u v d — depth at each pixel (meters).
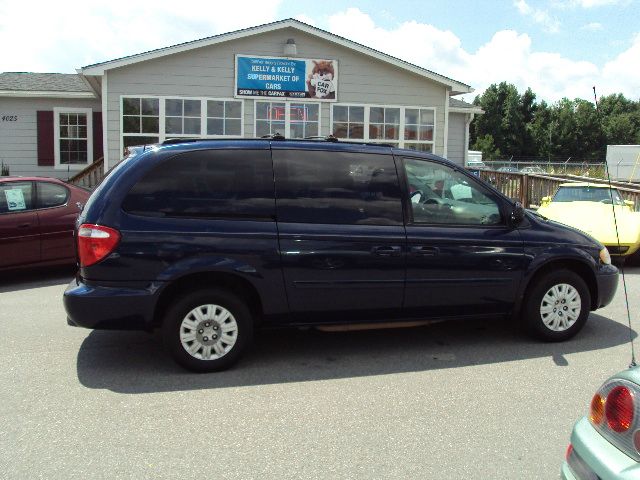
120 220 4.62
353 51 16.02
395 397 4.35
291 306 4.94
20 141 18.59
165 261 4.64
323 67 15.95
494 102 86.62
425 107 16.56
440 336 5.89
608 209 10.47
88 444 3.61
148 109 15.30
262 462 3.41
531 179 16.45
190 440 3.67
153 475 3.27
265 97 15.73
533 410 4.12
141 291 4.61
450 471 3.32
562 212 10.64
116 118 15.21
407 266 5.11
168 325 4.73
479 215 5.41
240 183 4.87
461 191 5.37
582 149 80.50
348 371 4.91
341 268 4.96
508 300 5.45
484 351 5.41
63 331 6.00
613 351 5.39
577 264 5.68
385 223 5.11
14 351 5.36
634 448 2.25
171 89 15.33
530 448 3.58
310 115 16.06
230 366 4.92
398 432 3.79
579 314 5.65
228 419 3.97
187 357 4.78
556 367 4.98
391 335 5.94
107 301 4.57
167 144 4.88
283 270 4.86
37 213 8.51
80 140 18.86
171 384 4.60
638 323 6.33
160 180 4.74
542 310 5.58
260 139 5.04
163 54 15.02
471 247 5.26
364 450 3.55
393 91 16.36
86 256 4.60
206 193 4.80
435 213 5.28
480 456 3.49
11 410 4.10
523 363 5.08
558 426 3.87
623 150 28.47
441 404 4.22
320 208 4.98
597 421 2.47
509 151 86.50
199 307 4.77
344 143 5.21
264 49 15.59
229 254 4.74
